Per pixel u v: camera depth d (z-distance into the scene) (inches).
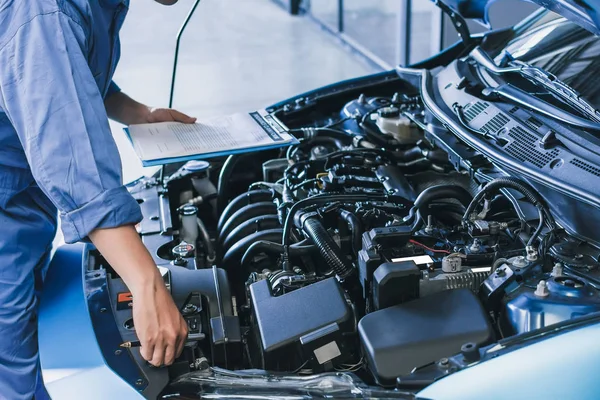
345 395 53.4
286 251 71.8
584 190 64.3
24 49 53.1
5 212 64.6
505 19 168.7
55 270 71.5
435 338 55.5
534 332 53.4
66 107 52.6
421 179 86.8
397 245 68.2
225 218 87.4
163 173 93.7
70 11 55.1
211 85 235.6
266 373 57.6
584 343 51.0
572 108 75.3
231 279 78.8
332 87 112.4
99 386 55.9
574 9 63.6
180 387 56.1
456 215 76.6
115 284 68.9
